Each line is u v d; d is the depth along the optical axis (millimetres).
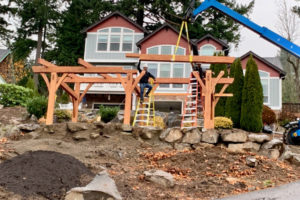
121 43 25094
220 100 15320
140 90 10656
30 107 12500
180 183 5508
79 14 31406
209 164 6645
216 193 4957
